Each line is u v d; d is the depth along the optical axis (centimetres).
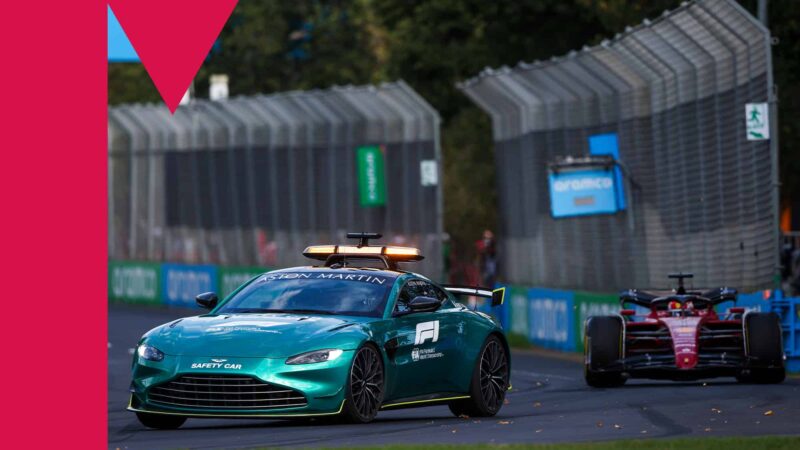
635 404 5428
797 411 4841
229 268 14412
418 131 11869
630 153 9481
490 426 4531
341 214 12800
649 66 9094
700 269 8756
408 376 4778
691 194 8788
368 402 4588
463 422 4750
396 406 4738
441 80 19125
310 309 4778
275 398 4369
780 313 7906
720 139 8419
